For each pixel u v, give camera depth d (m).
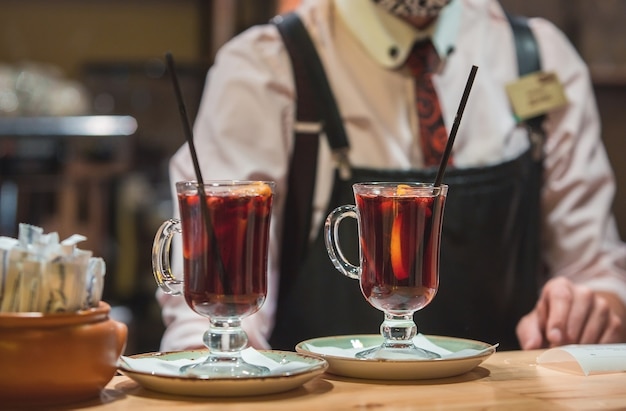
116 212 3.23
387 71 1.76
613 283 1.77
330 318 1.70
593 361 1.06
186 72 3.44
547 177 1.88
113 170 3.14
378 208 1.05
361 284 1.09
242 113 1.71
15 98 3.03
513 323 1.78
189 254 0.97
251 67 1.74
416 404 0.88
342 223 1.71
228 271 0.95
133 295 3.24
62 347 0.84
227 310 0.96
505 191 1.76
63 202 3.12
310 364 0.97
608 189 1.89
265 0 3.32
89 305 0.90
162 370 0.96
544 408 0.88
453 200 1.72
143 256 3.26
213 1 3.35
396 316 1.08
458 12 1.82
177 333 1.52
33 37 3.43
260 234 0.98
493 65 1.87
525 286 1.80
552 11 3.22
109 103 3.43
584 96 1.91
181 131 3.43
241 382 0.88
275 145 1.71
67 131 3.06
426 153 1.76
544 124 1.86
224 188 0.95
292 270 1.73
